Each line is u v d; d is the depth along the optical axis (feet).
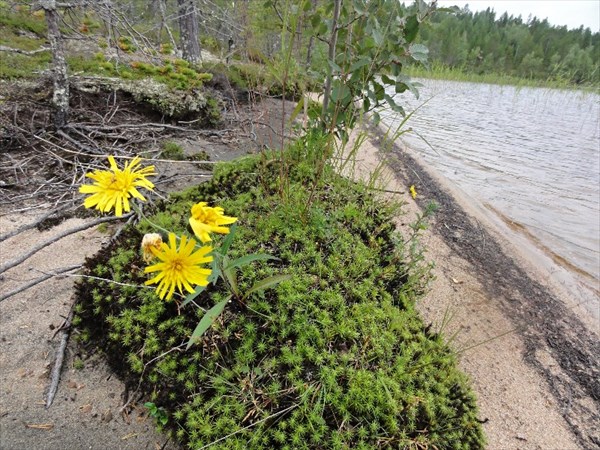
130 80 15.98
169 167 11.89
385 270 6.96
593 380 7.72
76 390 5.48
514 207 16.28
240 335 5.41
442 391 5.32
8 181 9.94
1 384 5.42
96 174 4.11
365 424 4.75
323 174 8.47
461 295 9.59
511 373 7.52
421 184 15.93
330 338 5.48
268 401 4.81
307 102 8.46
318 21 8.06
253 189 8.26
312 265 6.56
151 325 5.63
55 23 11.45
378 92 8.32
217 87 20.83
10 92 13.20
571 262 12.57
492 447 5.93
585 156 24.12
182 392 5.07
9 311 6.42
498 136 28.27
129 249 6.77
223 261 4.92
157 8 19.49
